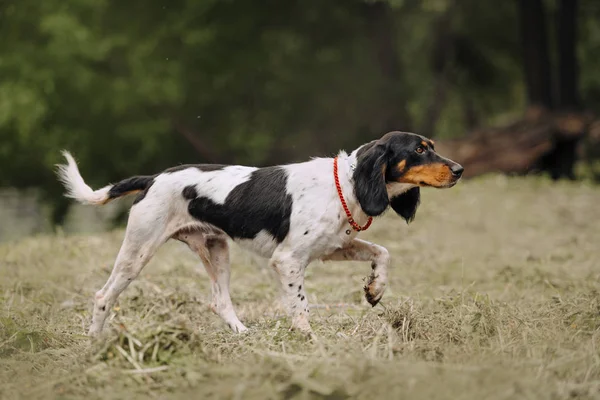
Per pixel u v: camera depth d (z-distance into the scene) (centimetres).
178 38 2839
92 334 823
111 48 2741
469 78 3678
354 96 3044
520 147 2477
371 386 582
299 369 616
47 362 726
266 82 3030
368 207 780
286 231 797
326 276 1206
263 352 689
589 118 2548
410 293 1034
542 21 2775
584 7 3441
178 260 1281
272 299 1046
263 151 3067
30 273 1190
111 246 1428
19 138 2594
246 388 585
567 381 621
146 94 2675
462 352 689
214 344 763
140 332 688
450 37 3516
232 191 817
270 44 2959
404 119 3161
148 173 2969
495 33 3484
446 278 1171
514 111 4128
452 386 584
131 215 833
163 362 668
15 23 2709
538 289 1070
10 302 966
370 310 915
